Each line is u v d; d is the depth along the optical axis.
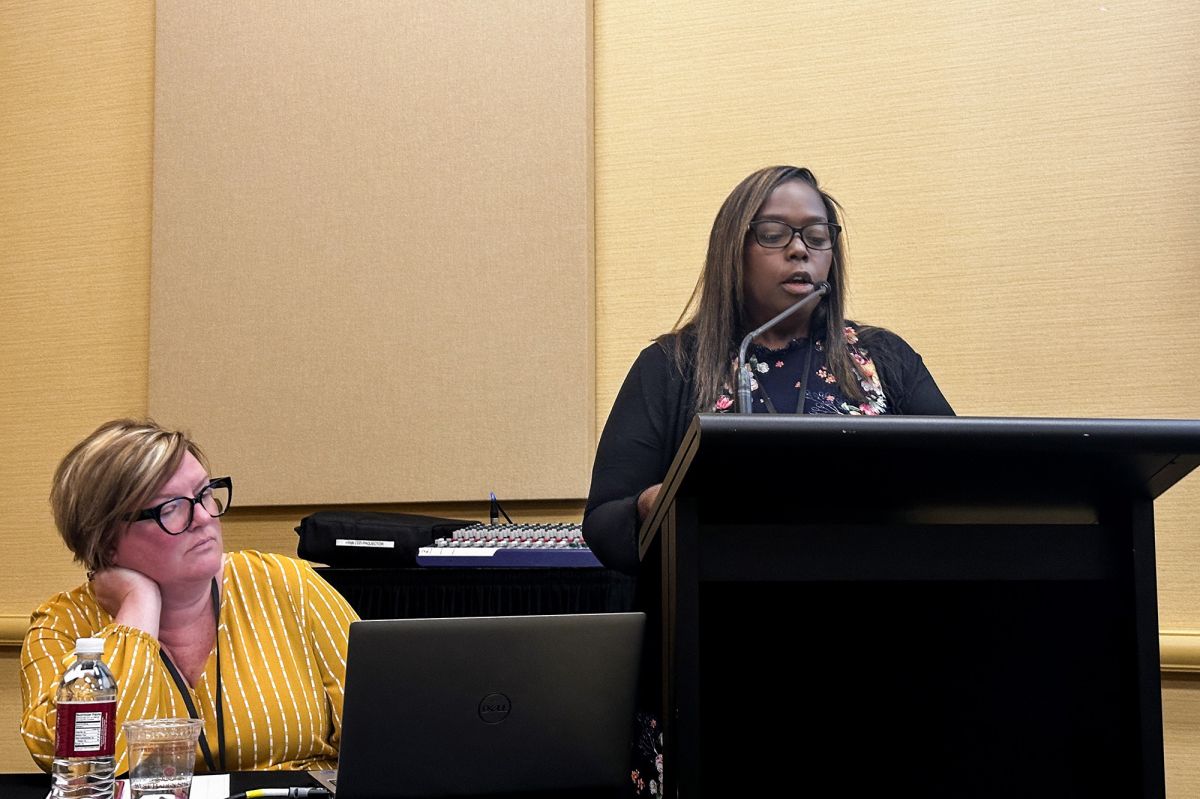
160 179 3.27
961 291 2.80
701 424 0.96
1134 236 2.73
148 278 3.33
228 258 3.20
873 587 1.19
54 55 3.47
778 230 2.11
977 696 1.18
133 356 3.32
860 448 0.98
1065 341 2.74
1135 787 1.10
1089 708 1.15
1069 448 0.99
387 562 2.53
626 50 3.06
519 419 2.98
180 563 1.72
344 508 3.08
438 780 1.22
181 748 1.29
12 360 3.40
